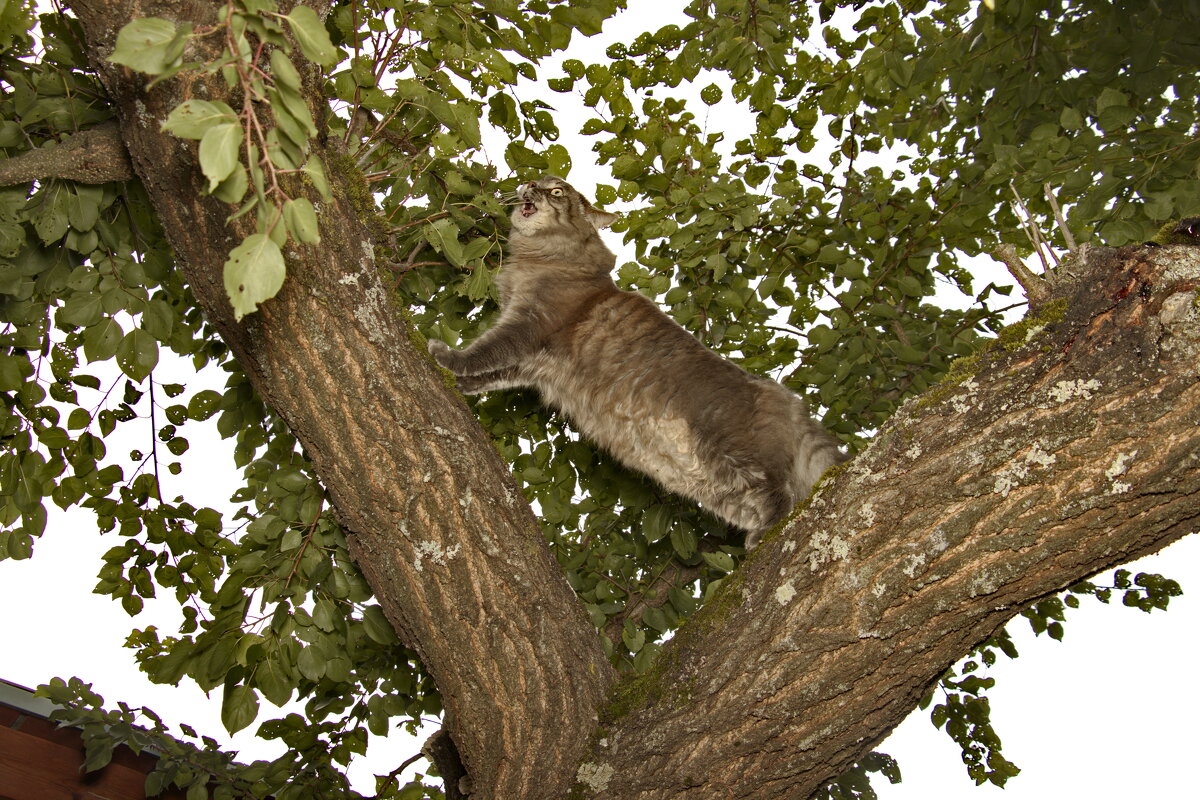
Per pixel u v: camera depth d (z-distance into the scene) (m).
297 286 2.12
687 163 3.65
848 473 2.09
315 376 2.18
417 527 2.27
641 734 2.27
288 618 2.85
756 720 2.12
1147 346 1.71
